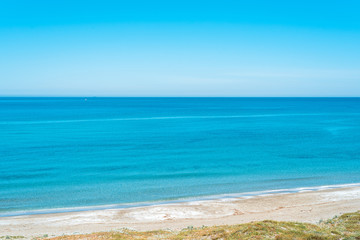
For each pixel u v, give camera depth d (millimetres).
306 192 36938
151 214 29578
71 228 25938
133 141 77125
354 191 37219
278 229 19812
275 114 171375
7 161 53812
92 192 36906
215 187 39188
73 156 58438
